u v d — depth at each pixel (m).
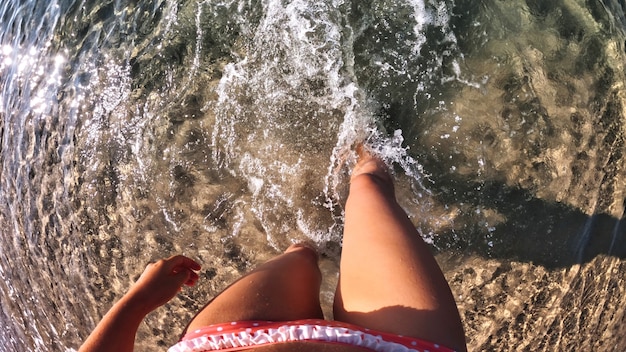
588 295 0.97
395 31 0.88
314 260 0.86
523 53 0.87
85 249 1.05
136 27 0.98
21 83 1.08
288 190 0.93
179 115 0.94
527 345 1.00
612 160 0.91
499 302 0.96
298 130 0.91
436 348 0.54
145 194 0.98
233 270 0.99
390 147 0.89
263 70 0.90
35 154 1.06
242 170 0.94
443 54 0.88
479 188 0.90
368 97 0.89
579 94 0.88
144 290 0.74
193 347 0.58
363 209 0.73
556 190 0.91
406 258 0.63
